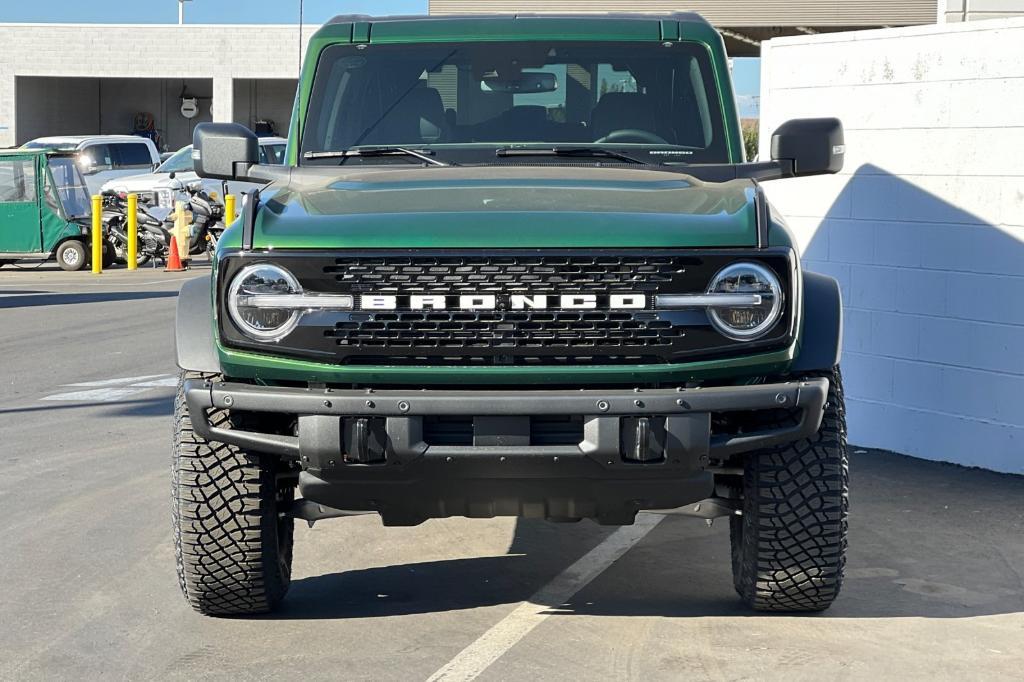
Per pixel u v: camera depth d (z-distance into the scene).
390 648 5.19
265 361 4.88
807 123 5.96
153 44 51.44
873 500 7.65
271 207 5.16
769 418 5.11
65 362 13.52
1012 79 8.28
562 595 5.91
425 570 6.34
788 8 31.61
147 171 35.38
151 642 5.29
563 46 6.39
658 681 4.79
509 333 4.81
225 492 5.22
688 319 4.83
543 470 4.80
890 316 9.02
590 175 5.76
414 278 4.81
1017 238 8.28
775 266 4.87
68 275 25.06
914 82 8.78
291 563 5.91
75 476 8.45
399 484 4.89
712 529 7.12
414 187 5.45
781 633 5.34
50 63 51.62
